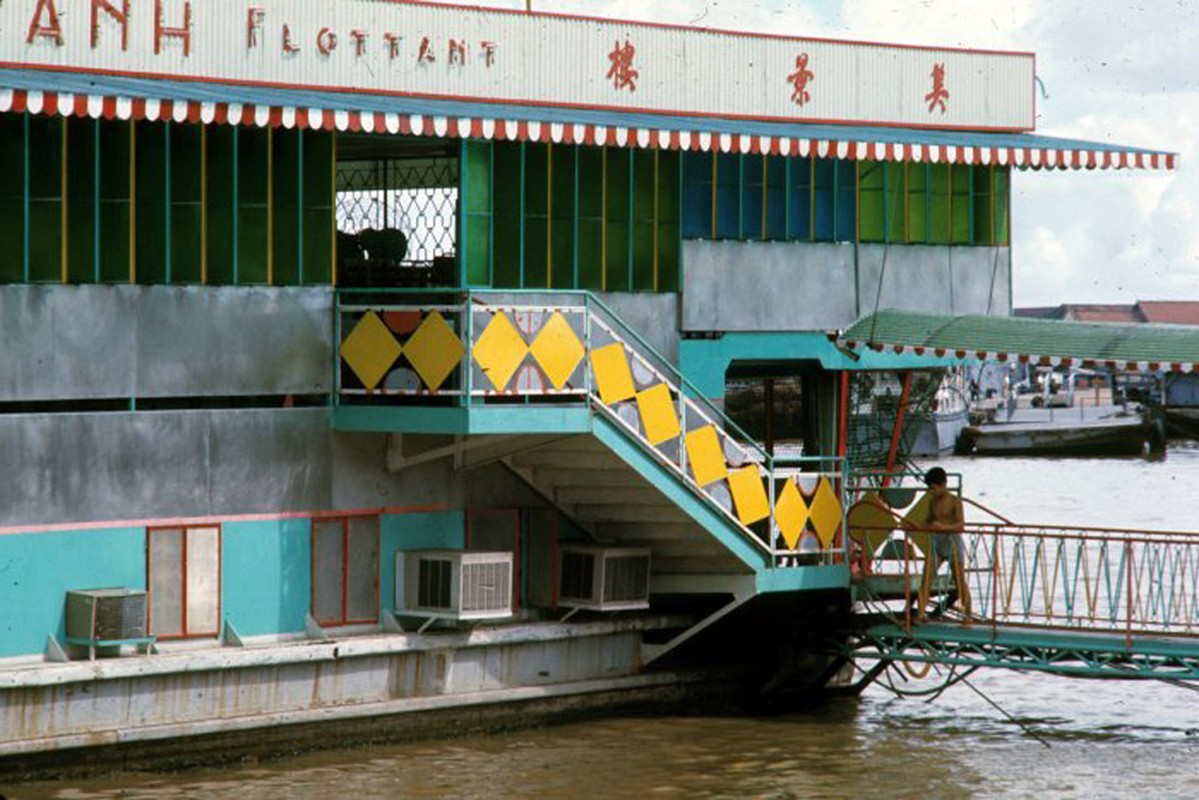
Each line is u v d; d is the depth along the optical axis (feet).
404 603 102.01
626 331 105.60
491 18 108.58
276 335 98.17
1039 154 119.34
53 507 91.15
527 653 104.27
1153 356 105.70
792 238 117.29
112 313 93.20
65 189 91.97
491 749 99.96
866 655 110.01
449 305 100.58
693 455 104.22
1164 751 103.04
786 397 296.30
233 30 100.22
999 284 126.52
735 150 107.34
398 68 105.40
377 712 98.22
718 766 97.86
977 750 102.78
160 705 91.56
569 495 107.55
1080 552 108.78
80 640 90.63
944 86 125.59
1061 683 122.93
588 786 93.15
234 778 92.12
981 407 371.56
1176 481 285.84
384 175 117.29
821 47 121.08
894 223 121.49
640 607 106.93
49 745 87.97
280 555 98.22
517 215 106.22
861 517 112.78
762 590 106.63
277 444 98.17
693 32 116.26
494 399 103.81
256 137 97.45
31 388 90.94
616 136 102.94
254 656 93.76
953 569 109.40
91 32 96.12
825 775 96.58
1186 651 102.01
